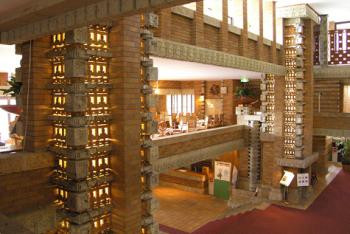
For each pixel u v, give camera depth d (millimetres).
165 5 3699
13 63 10828
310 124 15164
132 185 6938
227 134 13492
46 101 6680
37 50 6492
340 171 19531
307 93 15133
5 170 5820
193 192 16922
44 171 6520
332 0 13531
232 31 10672
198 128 16328
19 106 6957
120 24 6711
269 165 15398
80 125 6250
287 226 12203
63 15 4754
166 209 14531
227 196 15805
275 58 13922
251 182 15875
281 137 14969
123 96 6742
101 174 6891
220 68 10852
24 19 5121
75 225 6359
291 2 13812
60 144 6645
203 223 12922
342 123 15516
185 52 8398
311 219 12828
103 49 6809
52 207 6336
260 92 18641
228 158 16828
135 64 7027
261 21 12586
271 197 15125
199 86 19453
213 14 10578
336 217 13008
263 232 11711
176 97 20375
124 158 6766
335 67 15859
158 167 9273
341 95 17109
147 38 7305
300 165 14430
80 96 6227
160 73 13422
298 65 14633
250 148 15828
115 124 6883
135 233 7008
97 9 4258
